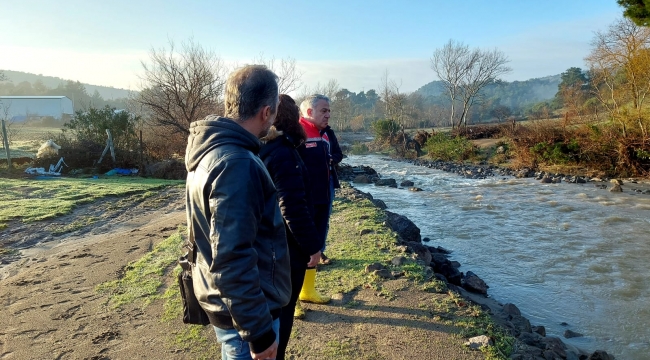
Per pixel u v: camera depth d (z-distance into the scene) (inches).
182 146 844.0
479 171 857.5
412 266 205.6
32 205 387.5
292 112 112.1
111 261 237.3
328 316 157.9
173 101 842.8
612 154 741.3
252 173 69.1
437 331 146.3
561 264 298.8
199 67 842.8
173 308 170.6
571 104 1002.7
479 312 161.3
